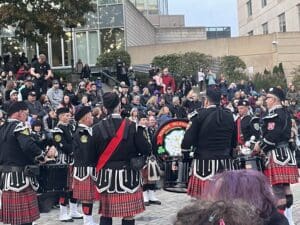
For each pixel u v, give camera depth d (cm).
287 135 643
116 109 566
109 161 559
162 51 3741
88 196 704
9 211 580
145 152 564
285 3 4172
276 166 641
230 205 194
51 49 3428
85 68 2575
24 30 2511
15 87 1552
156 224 763
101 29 3506
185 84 2481
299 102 2434
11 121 586
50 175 781
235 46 3725
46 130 1002
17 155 580
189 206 197
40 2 2505
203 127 589
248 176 225
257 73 3406
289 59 3647
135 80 2741
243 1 5141
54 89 1523
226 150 593
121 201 555
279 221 241
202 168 590
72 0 2522
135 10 3856
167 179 757
